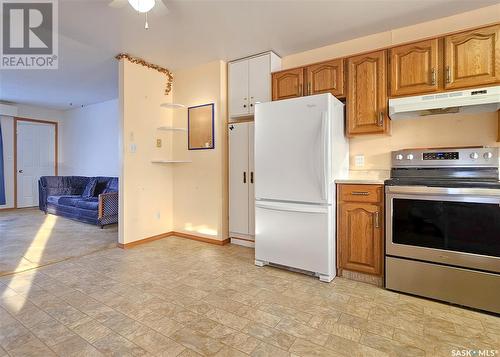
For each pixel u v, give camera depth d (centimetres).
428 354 155
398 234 227
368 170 290
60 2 231
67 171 718
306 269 259
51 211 564
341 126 275
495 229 193
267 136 278
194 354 154
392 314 195
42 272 270
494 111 238
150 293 227
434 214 212
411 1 232
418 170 253
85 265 289
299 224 261
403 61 243
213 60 361
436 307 205
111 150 613
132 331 175
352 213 251
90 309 201
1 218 540
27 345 160
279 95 312
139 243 365
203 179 379
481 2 234
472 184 210
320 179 247
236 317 192
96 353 154
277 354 155
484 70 212
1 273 267
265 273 270
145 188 373
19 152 652
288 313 197
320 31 283
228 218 373
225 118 368
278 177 272
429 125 262
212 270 277
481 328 178
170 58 354
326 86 281
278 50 328
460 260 204
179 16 254
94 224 474
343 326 181
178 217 407
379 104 255
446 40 226
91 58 359
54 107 682
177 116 405
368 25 272
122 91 344
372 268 243
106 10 244
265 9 243
